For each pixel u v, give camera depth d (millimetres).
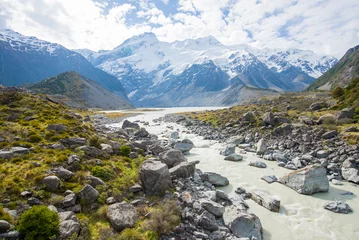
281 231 18594
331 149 37531
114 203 17859
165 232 15656
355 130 41719
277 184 28156
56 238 13016
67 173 19234
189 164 27859
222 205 21641
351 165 31859
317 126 48000
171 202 18719
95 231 14922
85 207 16844
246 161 38188
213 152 44375
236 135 57250
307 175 26047
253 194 24359
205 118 89375
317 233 18453
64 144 26516
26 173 17859
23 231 12695
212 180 27375
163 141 51750
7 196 15281
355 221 20188
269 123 54312
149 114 154750
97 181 19562
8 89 56188
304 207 22578
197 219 17453
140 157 30406
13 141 25078
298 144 42406
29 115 37031
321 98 103375
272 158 38750
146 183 21031
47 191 16938
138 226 15859
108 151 28312
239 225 17438
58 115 40250
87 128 37031
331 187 27734
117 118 116938
